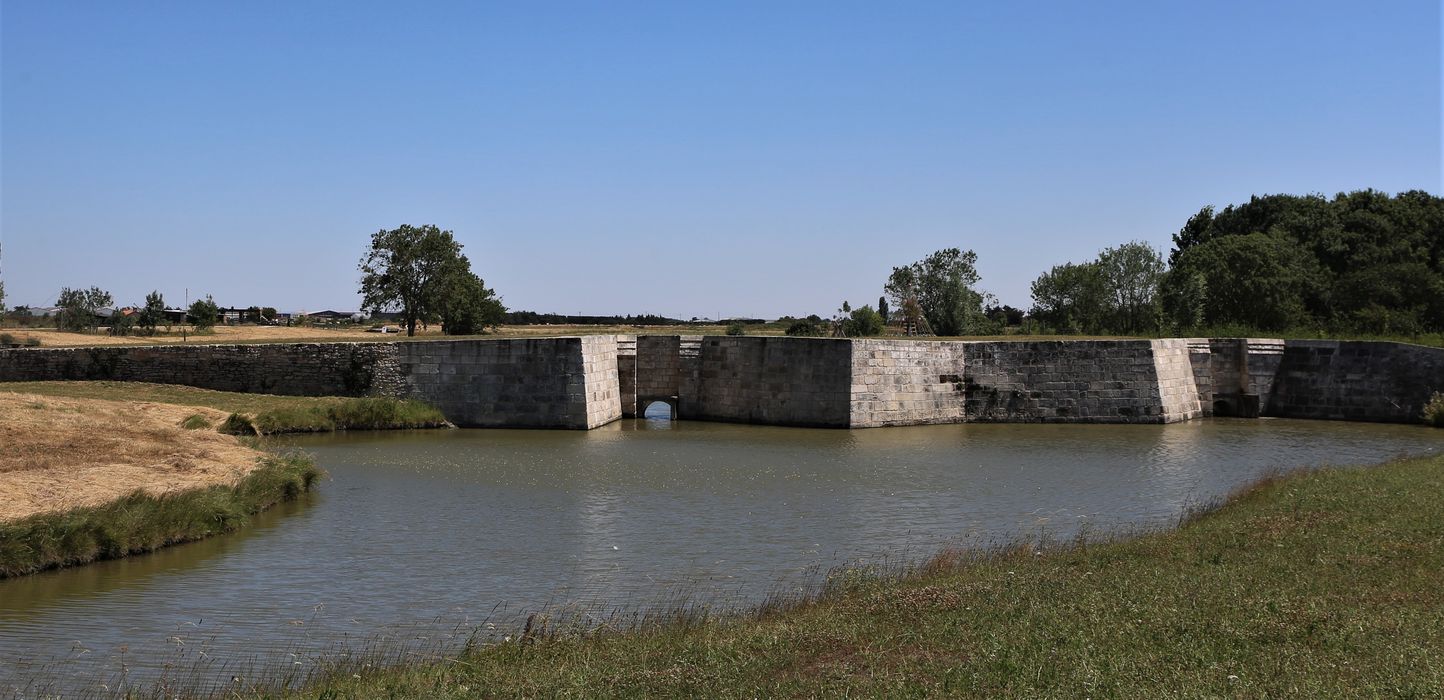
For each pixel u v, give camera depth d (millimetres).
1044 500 34656
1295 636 16094
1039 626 17078
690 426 55875
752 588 23531
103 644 19688
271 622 21125
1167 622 16938
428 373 55000
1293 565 20922
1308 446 48844
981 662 15203
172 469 32156
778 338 57375
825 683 14594
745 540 28453
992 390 59281
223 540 28109
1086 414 58875
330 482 36844
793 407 56594
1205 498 35062
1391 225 96875
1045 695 13766
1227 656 15164
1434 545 22250
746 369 58250
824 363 55875
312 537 28469
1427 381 58938
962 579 21047
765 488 36469
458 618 21391
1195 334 76000
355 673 16969
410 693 15148
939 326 95625
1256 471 41094
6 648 19406
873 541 28391
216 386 55438
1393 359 60062
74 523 25344
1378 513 26000
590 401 54406
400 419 52312
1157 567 21344
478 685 15383
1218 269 90312
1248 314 88875
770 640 17016
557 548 27422
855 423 54844
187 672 18094
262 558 26172
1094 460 43875
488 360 54500
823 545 27875
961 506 33500
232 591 23297
